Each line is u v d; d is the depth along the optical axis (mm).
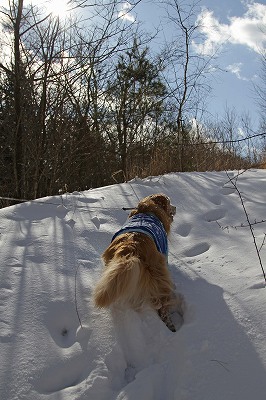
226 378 2574
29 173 9664
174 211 4738
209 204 5547
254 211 5059
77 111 10969
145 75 13023
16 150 9688
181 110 11109
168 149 10438
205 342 2820
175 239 4633
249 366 2623
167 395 2607
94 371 2770
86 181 11641
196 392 2518
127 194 6062
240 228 4633
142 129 13523
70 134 10195
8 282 3602
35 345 2953
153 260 3400
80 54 9820
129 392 2561
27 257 4023
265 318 2963
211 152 9930
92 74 12070
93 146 11375
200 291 3434
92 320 3232
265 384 2482
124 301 3234
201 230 4750
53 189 9680
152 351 2943
